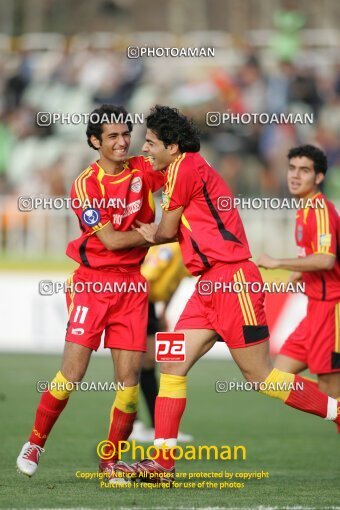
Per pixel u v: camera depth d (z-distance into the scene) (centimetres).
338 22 9650
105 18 10206
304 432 3200
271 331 4459
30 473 2117
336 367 2556
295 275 2633
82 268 2155
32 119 7100
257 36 7638
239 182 6681
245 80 6831
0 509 1772
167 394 2095
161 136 2102
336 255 2511
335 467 2538
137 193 2148
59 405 2119
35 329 5062
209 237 2075
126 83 7006
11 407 3556
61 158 6888
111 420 2172
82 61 7156
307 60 6994
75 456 2642
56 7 10050
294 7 7356
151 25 10319
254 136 6675
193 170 2070
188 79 6956
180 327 2120
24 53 7325
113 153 2105
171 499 1912
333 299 2542
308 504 1862
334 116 6850
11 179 6994
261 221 5669
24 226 5991
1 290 5097
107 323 2142
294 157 2542
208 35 7606
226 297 2062
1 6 9706
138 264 2161
